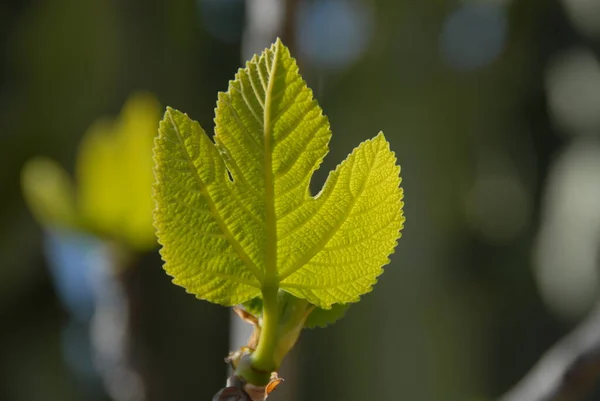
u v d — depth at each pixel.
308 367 2.15
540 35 2.48
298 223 0.54
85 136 2.31
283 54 0.53
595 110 2.42
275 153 0.53
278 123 0.53
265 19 0.62
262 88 0.53
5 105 2.34
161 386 0.77
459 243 2.32
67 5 2.31
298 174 0.53
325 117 0.53
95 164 0.73
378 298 2.22
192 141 0.53
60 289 2.28
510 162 2.46
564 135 2.49
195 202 0.53
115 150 0.73
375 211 0.54
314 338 2.16
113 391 0.79
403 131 2.27
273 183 0.53
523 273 2.43
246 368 0.54
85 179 0.73
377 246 0.54
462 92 2.34
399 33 2.27
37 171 0.73
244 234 0.54
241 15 2.41
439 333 2.24
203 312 2.28
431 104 2.29
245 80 0.53
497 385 2.33
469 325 2.30
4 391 2.48
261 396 0.54
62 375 2.51
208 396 2.29
